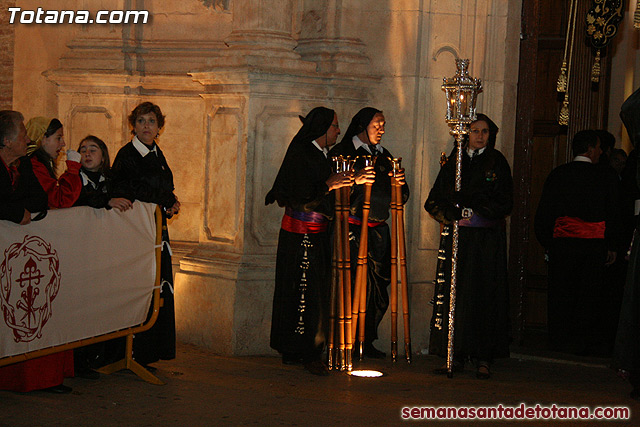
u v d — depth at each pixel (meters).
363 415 4.69
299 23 6.71
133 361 5.35
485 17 6.51
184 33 6.93
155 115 5.42
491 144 5.89
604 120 7.75
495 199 5.69
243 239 6.21
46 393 4.91
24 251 4.44
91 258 4.86
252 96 6.15
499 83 6.56
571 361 6.43
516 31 6.67
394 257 6.07
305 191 5.53
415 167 6.44
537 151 7.91
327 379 5.52
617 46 8.23
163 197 5.37
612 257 6.63
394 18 6.46
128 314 5.18
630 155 6.72
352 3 6.54
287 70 6.24
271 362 5.98
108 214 4.96
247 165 6.18
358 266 5.89
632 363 5.21
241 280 6.11
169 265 5.54
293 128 6.32
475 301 5.73
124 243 5.08
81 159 5.21
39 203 4.49
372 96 6.56
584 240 6.61
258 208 6.25
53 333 4.65
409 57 6.43
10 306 4.38
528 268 7.95
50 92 7.42
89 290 4.86
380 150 6.13
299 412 4.70
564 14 7.76
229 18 6.78
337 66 6.41
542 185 7.90
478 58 6.53
